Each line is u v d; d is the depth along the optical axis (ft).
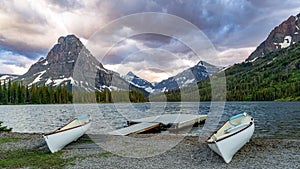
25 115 134.62
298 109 165.37
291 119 98.63
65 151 34.24
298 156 30.17
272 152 31.86
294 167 26.58
